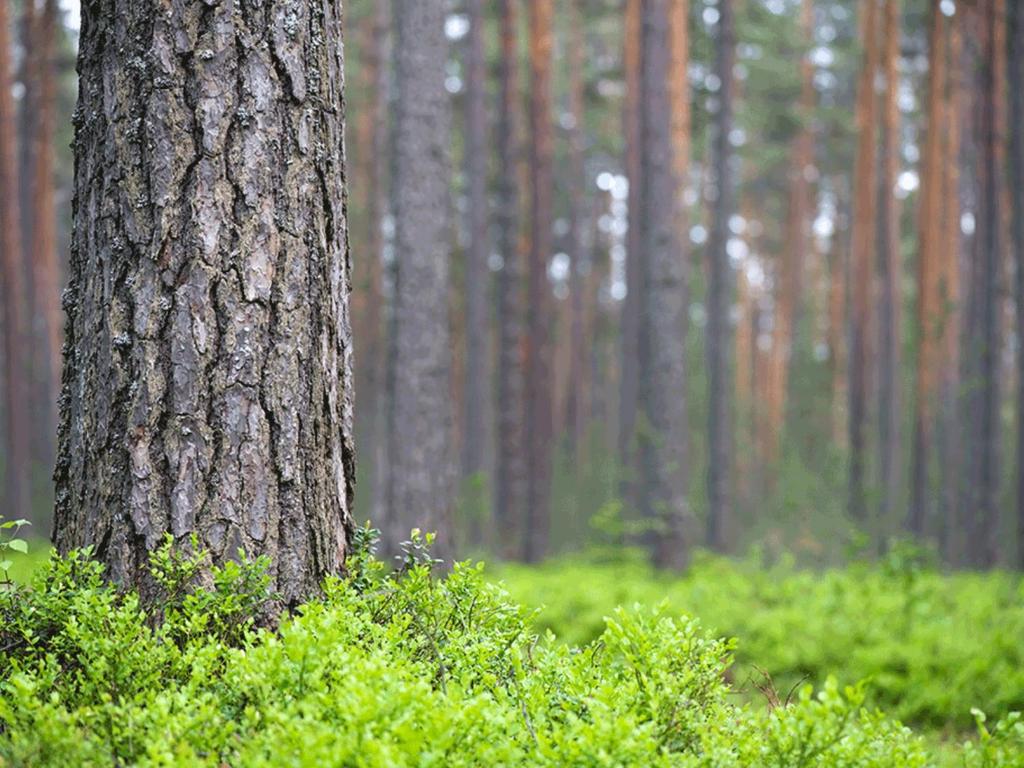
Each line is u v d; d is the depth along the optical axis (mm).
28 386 22531
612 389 46250
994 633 7609
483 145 20953
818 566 19250
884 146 25219
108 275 3234
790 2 35375
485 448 21031
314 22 3408
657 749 2734
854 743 2717
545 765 2455
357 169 28078
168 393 3182
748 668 6914
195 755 2418
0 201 19891
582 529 24453
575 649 3225
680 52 17594
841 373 39281
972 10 21375
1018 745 3385
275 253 3281
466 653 3086
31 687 2580
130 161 3217
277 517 3264
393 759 2297
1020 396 16781
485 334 21078
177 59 3217
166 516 3168
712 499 22922
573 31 31969
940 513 23469
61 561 3129
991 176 19969
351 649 2811
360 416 26031
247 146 3252
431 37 11148
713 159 23453
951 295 25609
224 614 3125
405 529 10906
